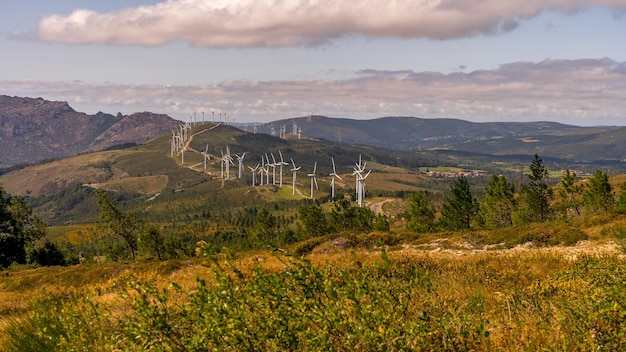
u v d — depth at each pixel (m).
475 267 14.54
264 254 30.66
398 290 4.72
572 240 25.02
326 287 4.18
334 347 4.02
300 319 4.14
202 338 4.06
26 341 7.03
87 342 5.93
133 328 4.33
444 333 4.43
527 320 5.98
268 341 4.07
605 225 26.36
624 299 4.95
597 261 9.95
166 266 33.66
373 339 3.90
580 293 7.28
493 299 8.85
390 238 34.47
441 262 16.05
